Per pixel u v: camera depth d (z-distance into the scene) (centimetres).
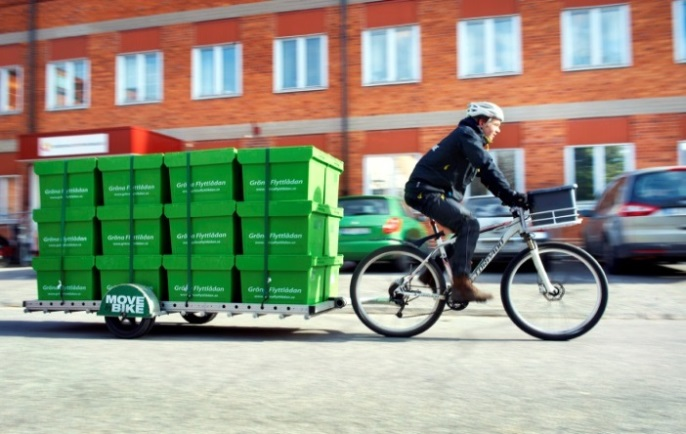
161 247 592
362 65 1584
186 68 1716
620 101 1434
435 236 558
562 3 1463
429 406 362
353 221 1074
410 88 1554
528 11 1484
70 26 1814
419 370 441
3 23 1878
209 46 1697
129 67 1770
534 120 1479
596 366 445
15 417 356
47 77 1838
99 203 615
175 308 582
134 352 523
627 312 672
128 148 1423
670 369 434
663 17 1411
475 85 1514
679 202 876
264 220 563
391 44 1569
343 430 327
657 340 538
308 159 553
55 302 615
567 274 533
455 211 527
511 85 1495
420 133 1548
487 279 938
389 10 1564
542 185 1472
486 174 522
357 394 388
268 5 1648
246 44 1669
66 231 619
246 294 569
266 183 563
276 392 395
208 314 680
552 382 405
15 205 1848
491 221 998
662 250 877
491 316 689
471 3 1513
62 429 337
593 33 1452
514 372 431
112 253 605
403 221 1091
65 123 1817
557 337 534
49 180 626
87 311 607
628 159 1430
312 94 1622
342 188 1589
